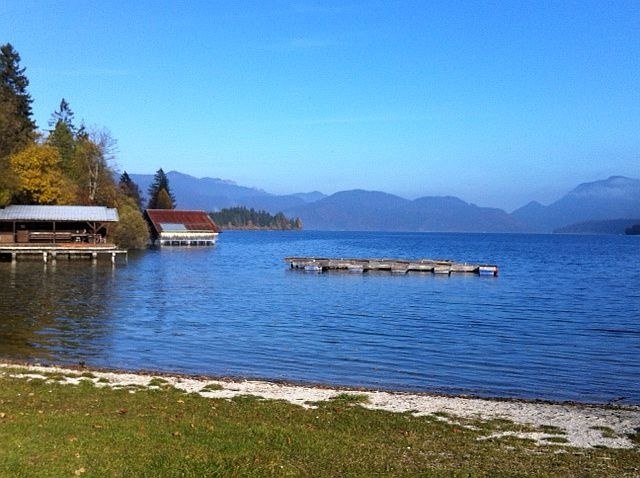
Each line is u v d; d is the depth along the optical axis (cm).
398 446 1353
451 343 3003
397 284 6009
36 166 8638
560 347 2955
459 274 7200
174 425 1369
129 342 2862
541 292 5431
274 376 2283
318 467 1163
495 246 18162
